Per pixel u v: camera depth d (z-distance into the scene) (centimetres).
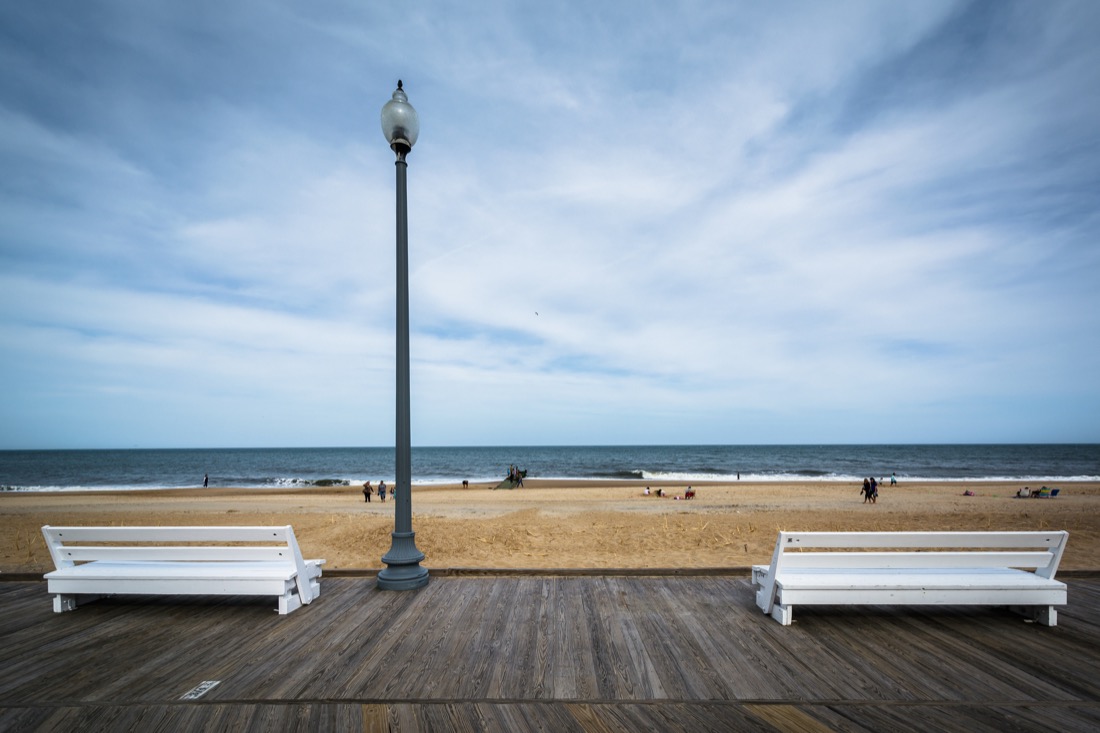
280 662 347
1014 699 296
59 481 5056
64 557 462
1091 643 377
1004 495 2567
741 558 852
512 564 818
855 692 304
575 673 329
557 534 1077
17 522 1675
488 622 421
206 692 306
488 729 267
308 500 2633
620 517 1480
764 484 3691
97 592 442
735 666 339
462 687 311
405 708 288
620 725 270
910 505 1941
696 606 457
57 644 380
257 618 433
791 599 409
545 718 278
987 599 405
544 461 7856
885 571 434
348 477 5409
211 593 436
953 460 7475
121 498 2898
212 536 456
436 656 356
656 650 365
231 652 364
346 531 1163
